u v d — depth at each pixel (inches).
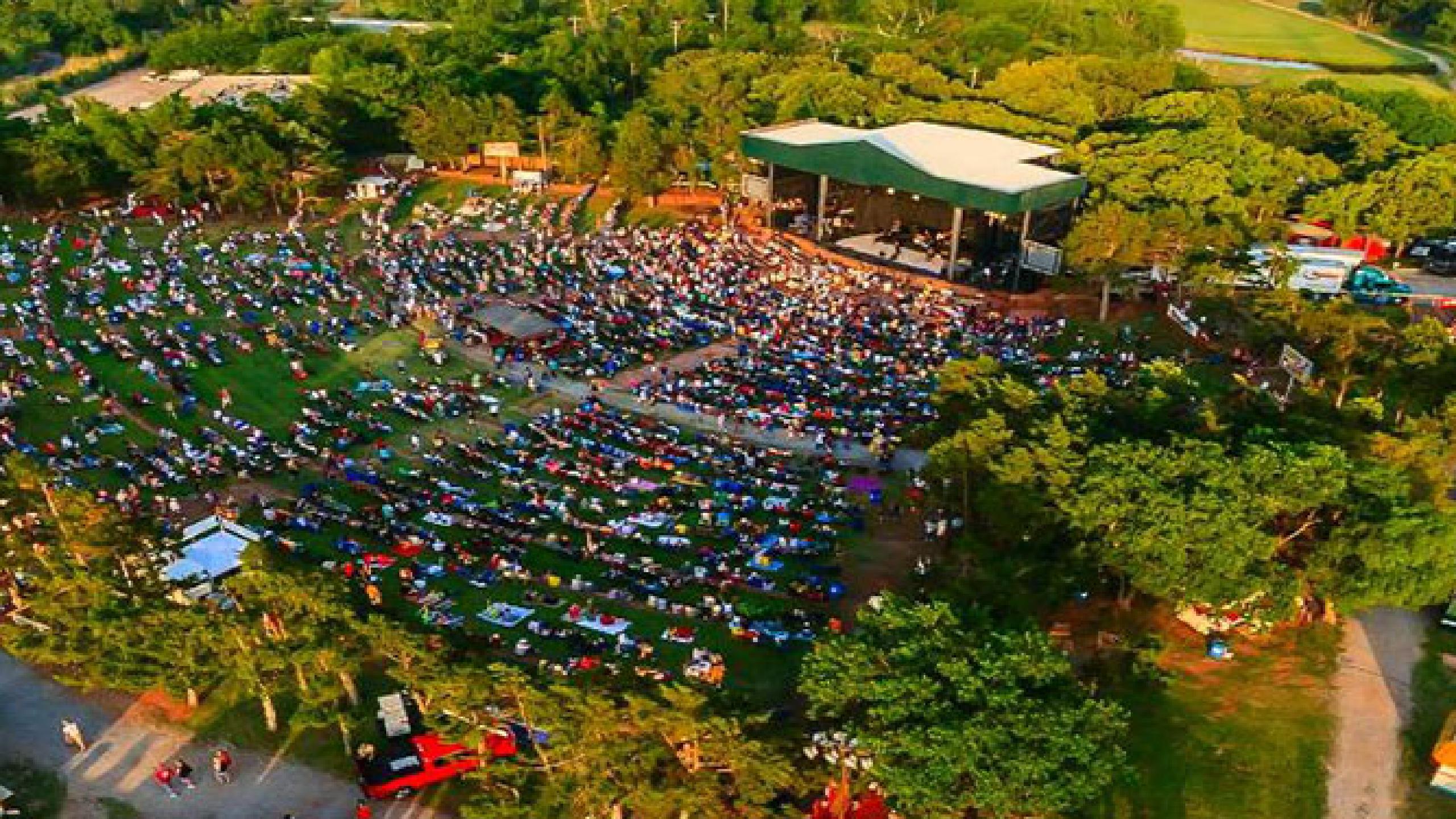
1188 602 2952.8
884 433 4195.4
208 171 6392.7
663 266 6018.7
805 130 6973.4
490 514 3629.4
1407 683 2950.3
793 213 7066.9
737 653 3021.7
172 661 2728.8
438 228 6565.0
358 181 6993.1
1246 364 4840.1
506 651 2965.1
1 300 5049.2
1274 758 2691.9
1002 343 5088.6
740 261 6186.0
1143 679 2886.3
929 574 3213.6
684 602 3225.9
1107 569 3179.1
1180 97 7199.8
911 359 4849.9
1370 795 2588.6
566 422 4261.8
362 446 4097.0
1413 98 7844.5
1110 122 7450.8
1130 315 5462.6
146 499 3673.7
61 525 2945.4
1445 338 4365.2
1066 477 3029.0
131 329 4852.4
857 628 3105.3
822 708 2657.5
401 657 2623.0
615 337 5083.7
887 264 6304.1
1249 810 2544.3
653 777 2348.7
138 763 2657.5
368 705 2834.6
